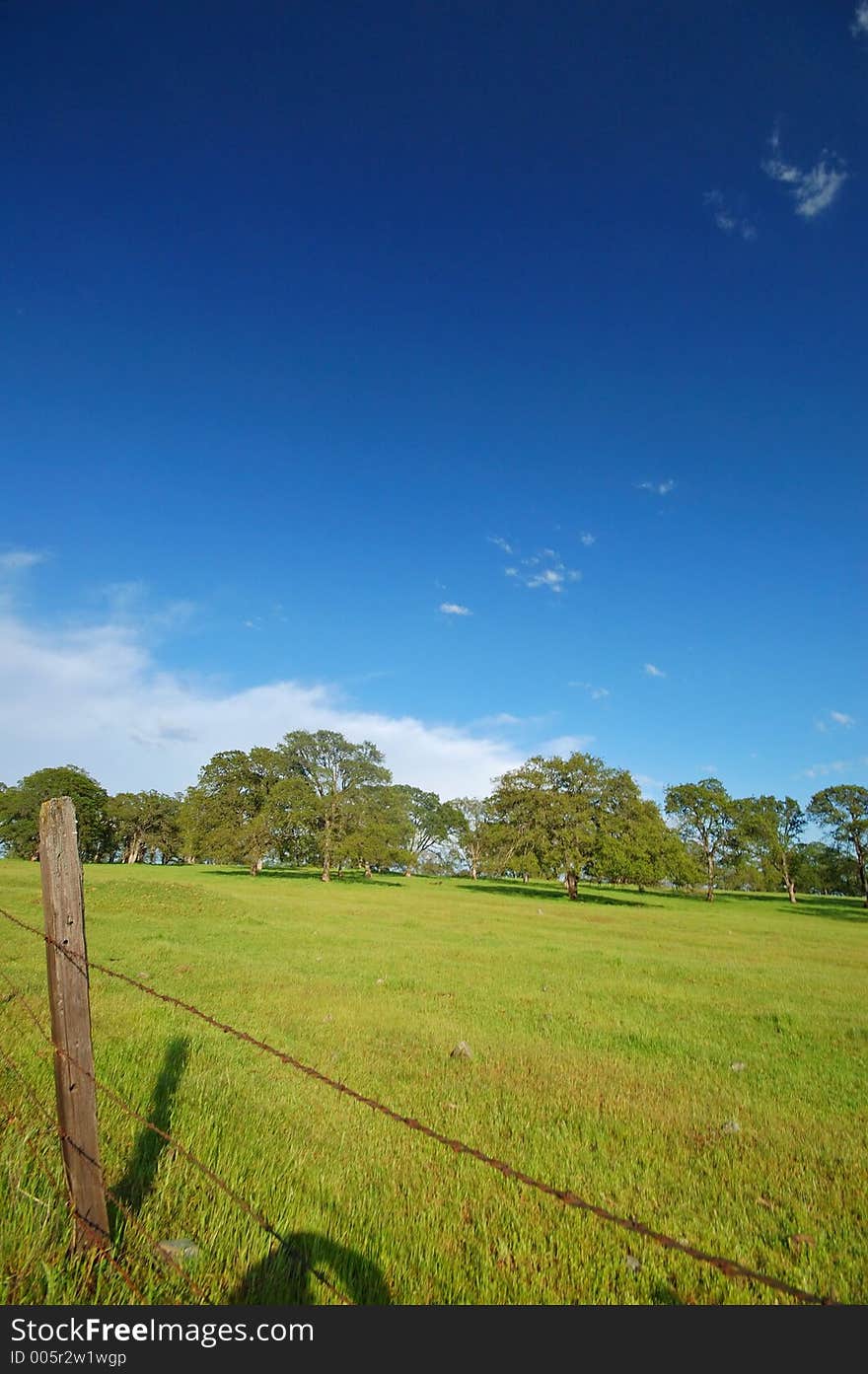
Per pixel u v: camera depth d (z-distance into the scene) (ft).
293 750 235.61
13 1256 13.73
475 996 47.60
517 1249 16.03
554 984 53.88
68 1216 14.82
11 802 289.53
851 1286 15.21
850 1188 20.24
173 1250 14.44
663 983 56.90
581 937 94.22
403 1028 37.04
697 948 87.92
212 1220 16.01
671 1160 21.83
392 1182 19.13
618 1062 32.81
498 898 179.32
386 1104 25.53
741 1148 23.00
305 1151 20.65
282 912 102.73
